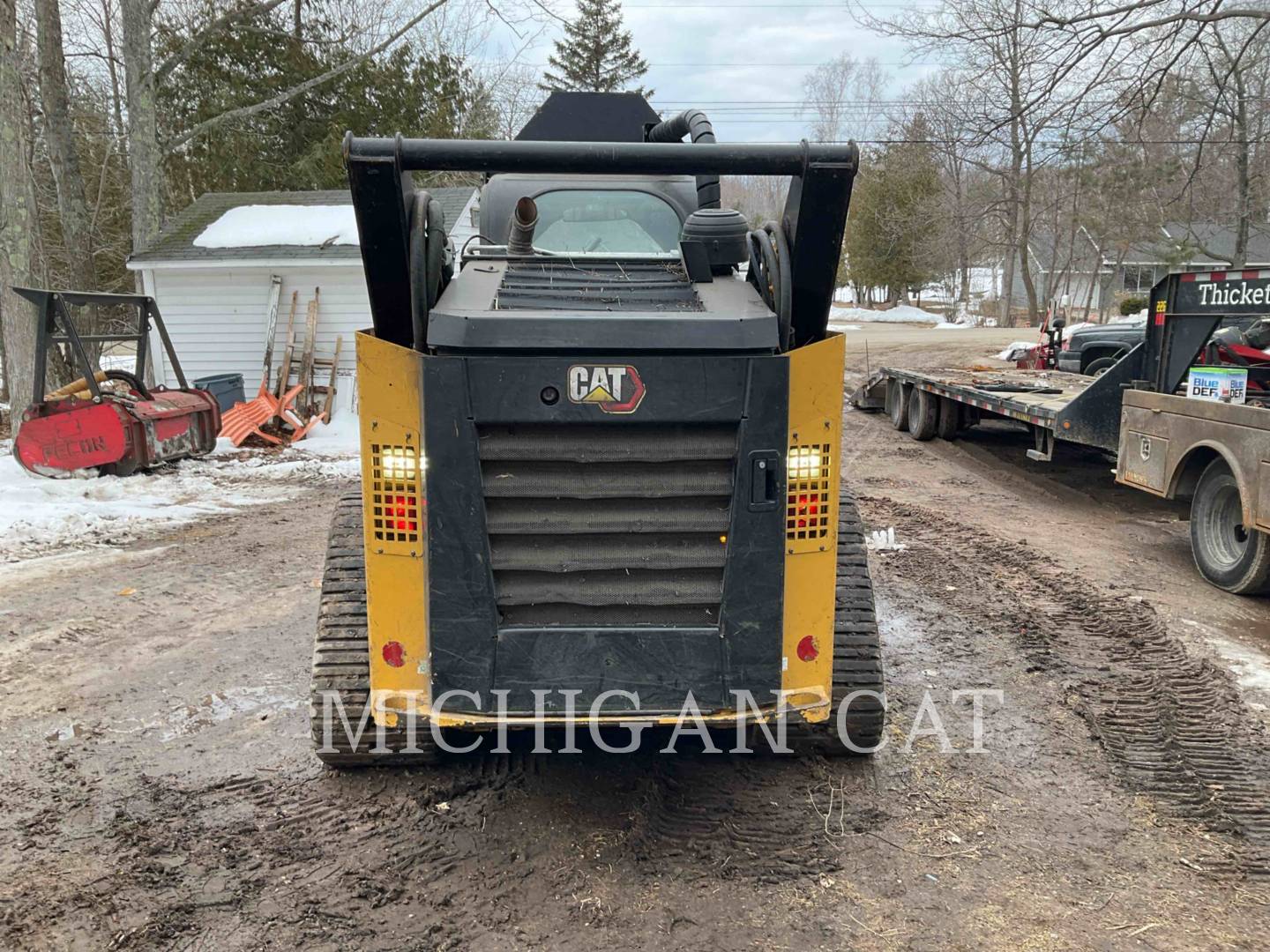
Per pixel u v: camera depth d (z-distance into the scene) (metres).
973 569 6.76
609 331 2.84
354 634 3.54
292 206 16.34
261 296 14.93
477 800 3.52
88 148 25.06
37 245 14.12
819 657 3.10
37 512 8.58
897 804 3.51
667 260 3.77
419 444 2.89
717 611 3.03
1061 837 3.30
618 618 3.02
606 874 3.06
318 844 3.23
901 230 47.50
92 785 3.66
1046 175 39.69
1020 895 2.97
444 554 2.91
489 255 3.88
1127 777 3.73
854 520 3.91
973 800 3.54
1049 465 11.29
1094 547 7.49
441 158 2.81
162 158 17.77
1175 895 2.98
